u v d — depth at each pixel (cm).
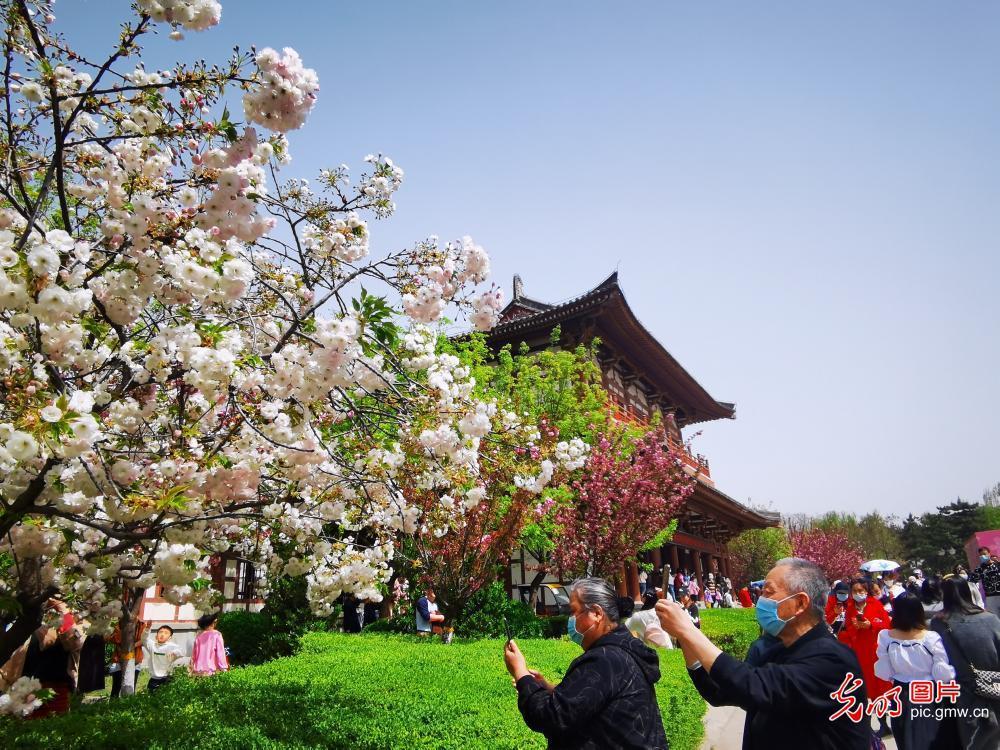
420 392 415
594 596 289
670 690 559
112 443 357
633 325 2147
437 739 379
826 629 271
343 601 1327
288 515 448
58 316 278
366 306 358
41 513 312
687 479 1472
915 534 6569
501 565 1018
